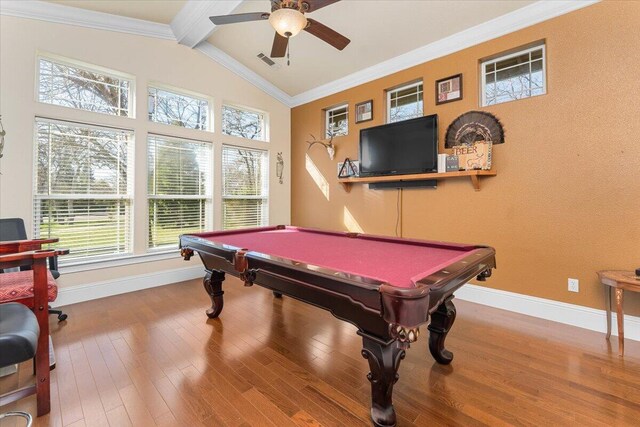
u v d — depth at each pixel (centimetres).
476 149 295
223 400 163
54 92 304
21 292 157
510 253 292
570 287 260
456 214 327
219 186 430
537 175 275
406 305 112
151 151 369
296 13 204
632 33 230
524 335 241
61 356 206
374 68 392
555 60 263
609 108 240
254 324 263
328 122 479
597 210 247
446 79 330
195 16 335
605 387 173
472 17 293
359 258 183
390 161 363
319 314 286
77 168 317
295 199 519
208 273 270
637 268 223
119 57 336
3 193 273
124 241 351
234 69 439
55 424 145
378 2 296
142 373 188
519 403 161
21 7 277
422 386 176
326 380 182
